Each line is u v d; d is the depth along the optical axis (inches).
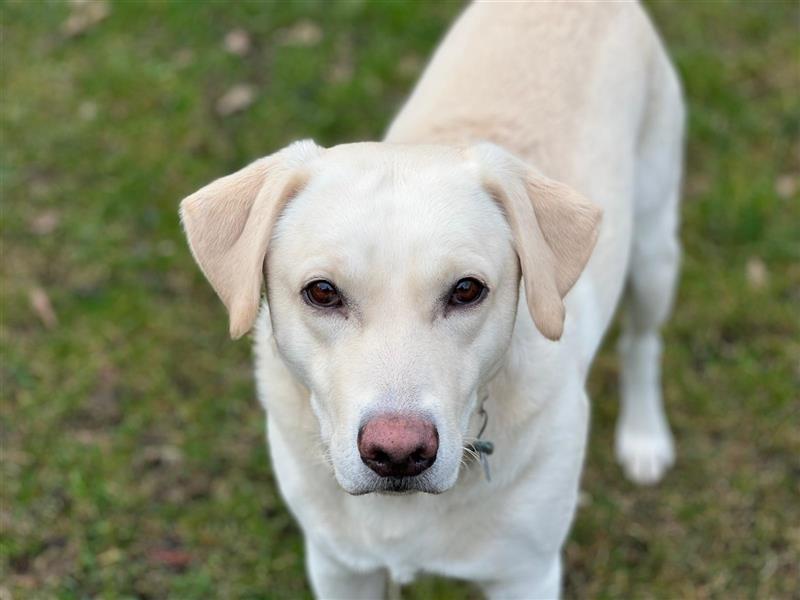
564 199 98.7
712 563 147.3
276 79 212.4
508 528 108.1
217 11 226.7
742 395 166.6
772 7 225.0
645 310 152.7
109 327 174.4
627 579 146.1
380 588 125.9
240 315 95.1
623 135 131.0
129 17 226.5
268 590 144.3
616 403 168.9
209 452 159.0
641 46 137.6
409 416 86.7
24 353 170.6
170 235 186.7
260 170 99.2
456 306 93.0
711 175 196.4
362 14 223.5
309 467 107.2
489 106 126.3
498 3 137.6
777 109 205.9
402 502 106.8
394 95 209.5
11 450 158.1
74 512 150.8
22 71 217.6
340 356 91.7
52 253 185.6
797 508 152.6
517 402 103.7
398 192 92.7
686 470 159.2
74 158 200.1
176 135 202.8
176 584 143.9
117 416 163.8
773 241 184.5
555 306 96.0
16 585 142.6
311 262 92.3
